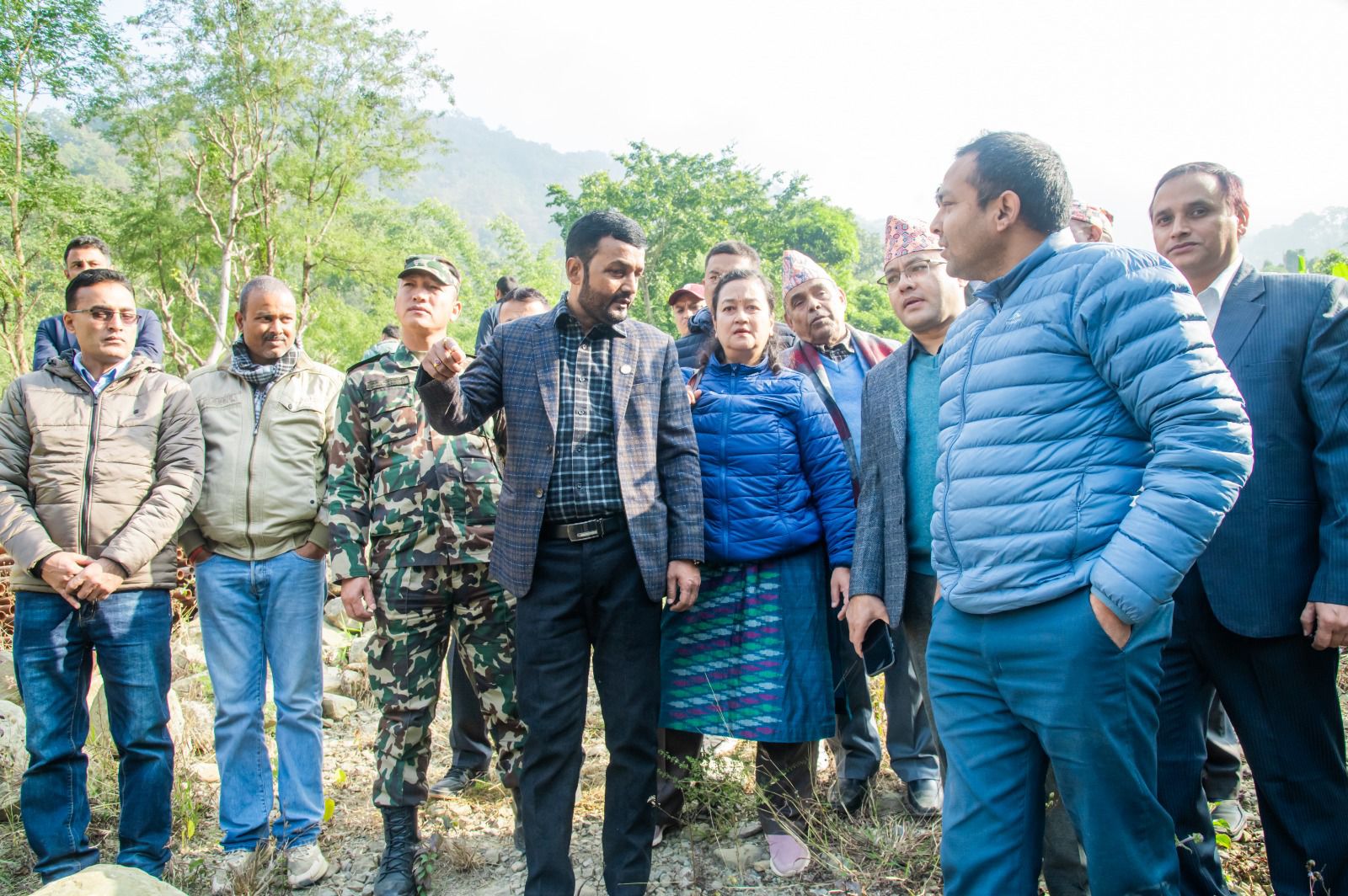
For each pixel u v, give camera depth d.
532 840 2.54
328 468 3.19
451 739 3.88
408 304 3.07
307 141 23.16
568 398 2.71
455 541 2.96
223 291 21.03
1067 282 1.91
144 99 21.23
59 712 3.02
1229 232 2.57
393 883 2.81
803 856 2.84
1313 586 2.32
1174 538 1.69
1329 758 2.39
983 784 2.00
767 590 2.96
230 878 2.94
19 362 16.98
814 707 2.90
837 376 3.63
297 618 3.22
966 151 2.07
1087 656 1.79
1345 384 2.31
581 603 2.67
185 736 4.00
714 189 34.38
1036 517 1.86
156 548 2.99
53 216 18.98
